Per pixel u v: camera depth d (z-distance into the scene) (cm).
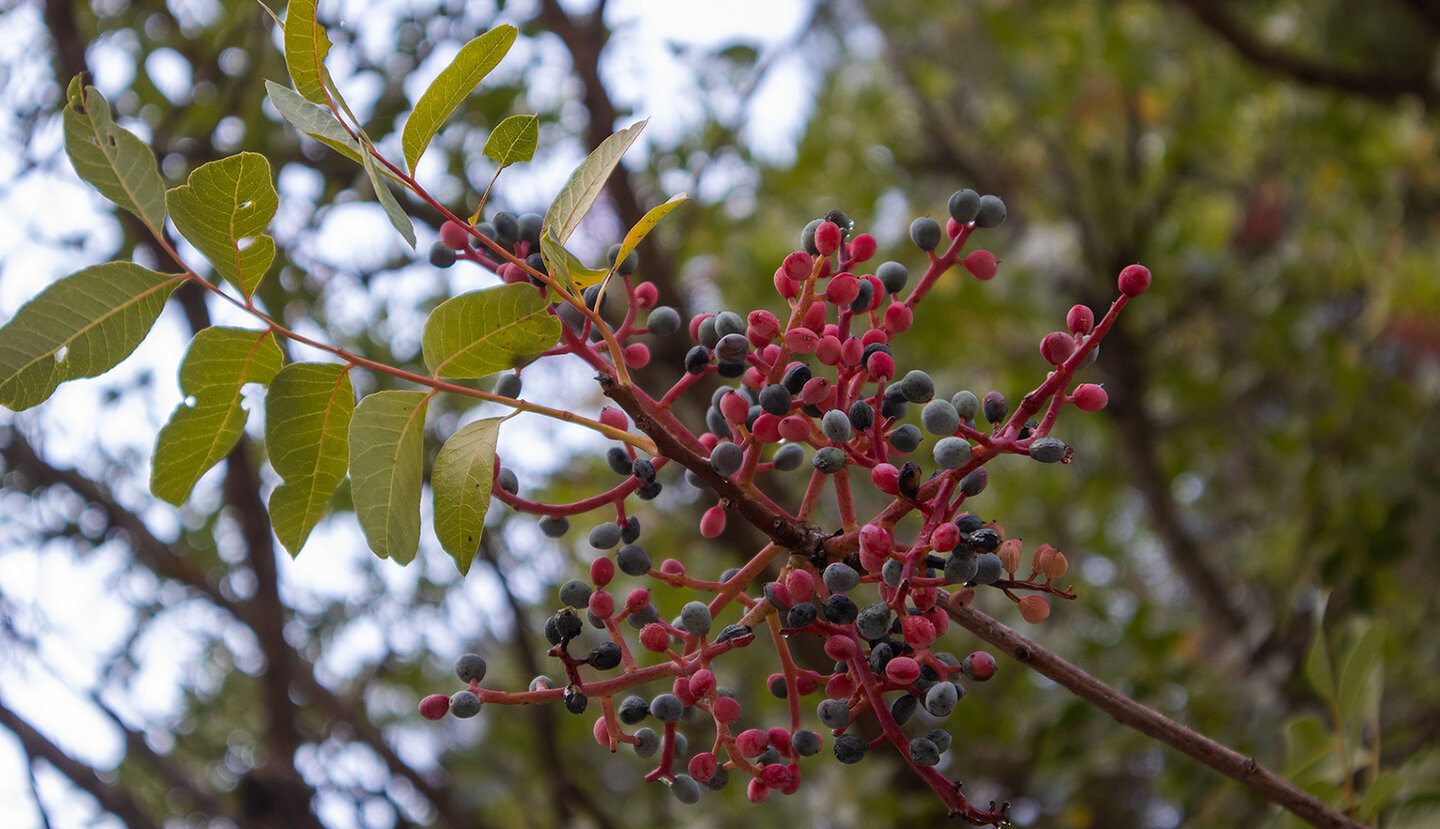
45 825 344
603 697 133
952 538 123
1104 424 655
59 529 434
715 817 430
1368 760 210
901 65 777
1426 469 470
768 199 619
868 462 137
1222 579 692
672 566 147
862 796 397
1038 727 421
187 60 407
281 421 137
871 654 138
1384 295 637
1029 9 720
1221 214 755
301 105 124
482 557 453
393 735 515
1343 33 667
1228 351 688
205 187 130
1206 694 402
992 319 598
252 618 412
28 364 126
